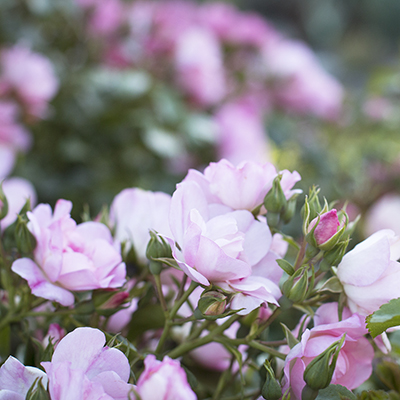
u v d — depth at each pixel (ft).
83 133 6.12
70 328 2.85
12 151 4.94
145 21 6.73
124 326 2.92
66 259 2.70
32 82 5.22
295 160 7.72
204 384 2.91
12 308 2.82
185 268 2.58
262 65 7.70
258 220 2.77
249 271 2.59
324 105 7.86
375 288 2.63
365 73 20.25
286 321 3.58
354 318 2.62
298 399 2.62
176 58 6.57
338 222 2.64
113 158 6.21
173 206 2.63
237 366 2.92
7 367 2.58
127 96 5.91
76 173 6.08
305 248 2.70
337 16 31.45
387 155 7.16
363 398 2.63
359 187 6.47
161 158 6.20
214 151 6.47
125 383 2.53
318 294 2.73
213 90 6.70
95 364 2.57
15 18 6.37
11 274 2.83
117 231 2.92
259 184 2.72
